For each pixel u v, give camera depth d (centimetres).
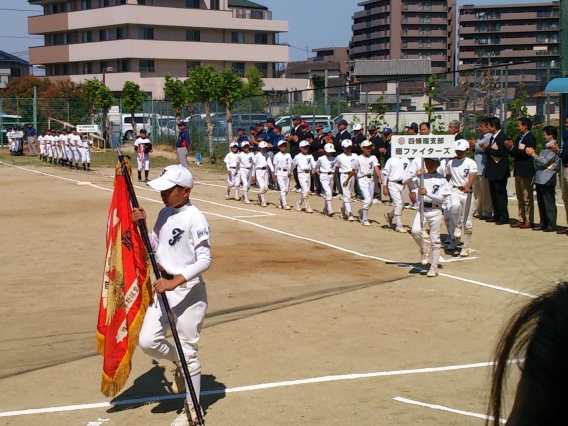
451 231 1254
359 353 733
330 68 8612
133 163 3553
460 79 3153
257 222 1642
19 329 829
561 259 1168
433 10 8456
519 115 2181
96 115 4941
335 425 554
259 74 6588
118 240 571
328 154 1730
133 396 628
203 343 770
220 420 565
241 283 1048
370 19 8806
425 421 558
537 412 145
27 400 619
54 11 6969
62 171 3189
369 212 1816
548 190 1420
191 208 563
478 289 997
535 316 153
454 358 717
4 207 1931
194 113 4362
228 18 6781
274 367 692
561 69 1947
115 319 567
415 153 1062
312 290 1003
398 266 1159
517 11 7769
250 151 2159
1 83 8188
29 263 1198
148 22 6384
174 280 535
